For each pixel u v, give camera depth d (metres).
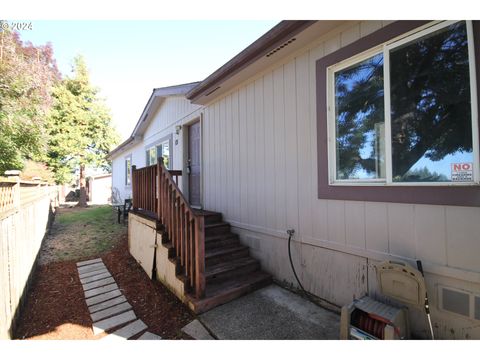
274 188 3.72
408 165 2.33
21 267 3.19
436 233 2.16
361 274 2.67
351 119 2.83
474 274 1.96
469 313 2.00
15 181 3.10
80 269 4.52
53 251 5.64
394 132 2.42
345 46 2.81
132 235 5.19
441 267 2.12
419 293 2.02
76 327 2.71
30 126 6.96
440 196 2.12
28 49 7.88
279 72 3.63
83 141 15.76
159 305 3.13
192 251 3.06
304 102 3.28
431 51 2.21
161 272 3.75
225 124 4.80
